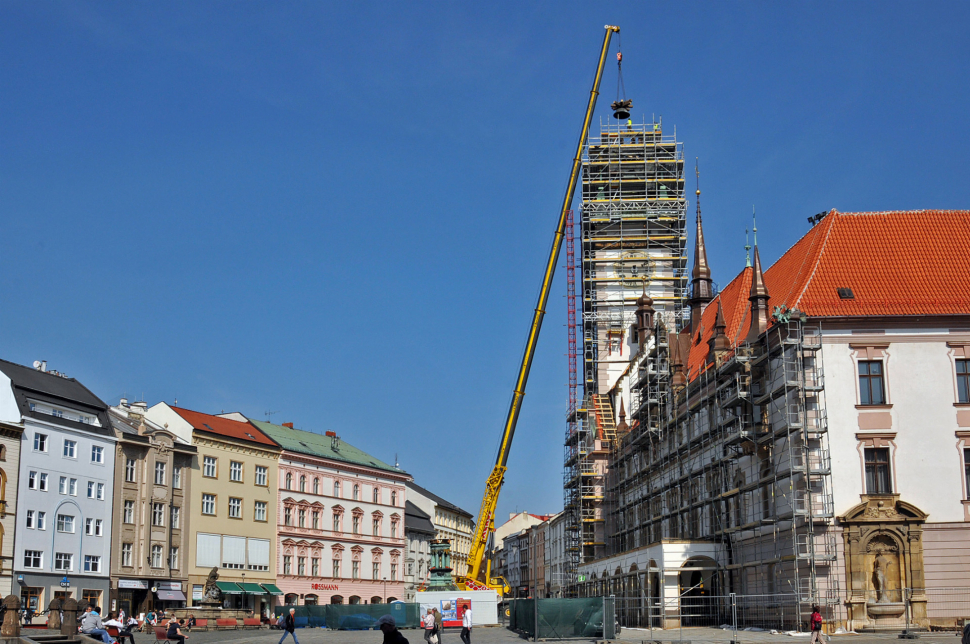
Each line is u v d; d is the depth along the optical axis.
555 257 99.06
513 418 92.62
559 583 141.75
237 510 105.56
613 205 124.12
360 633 76.31
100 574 89.31
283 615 92.00
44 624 80.38
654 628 70.31
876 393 59.56
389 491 127.25
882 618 56.59
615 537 107.75
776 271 73.81
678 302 122.00
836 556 57.59
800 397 59.12
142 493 94.62
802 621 57.69
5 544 80.44
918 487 58.31
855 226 65.38
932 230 64.88
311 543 114.00
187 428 102.00
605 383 120.56
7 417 83.06
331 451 122.75
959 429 58.84
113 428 93.06
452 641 62.38
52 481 85.50
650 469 91.50
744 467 68.44
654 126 129.25
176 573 97.38
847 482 58.59
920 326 60.00
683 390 82.50
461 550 171.25
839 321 59.91
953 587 57.09
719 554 70.38
